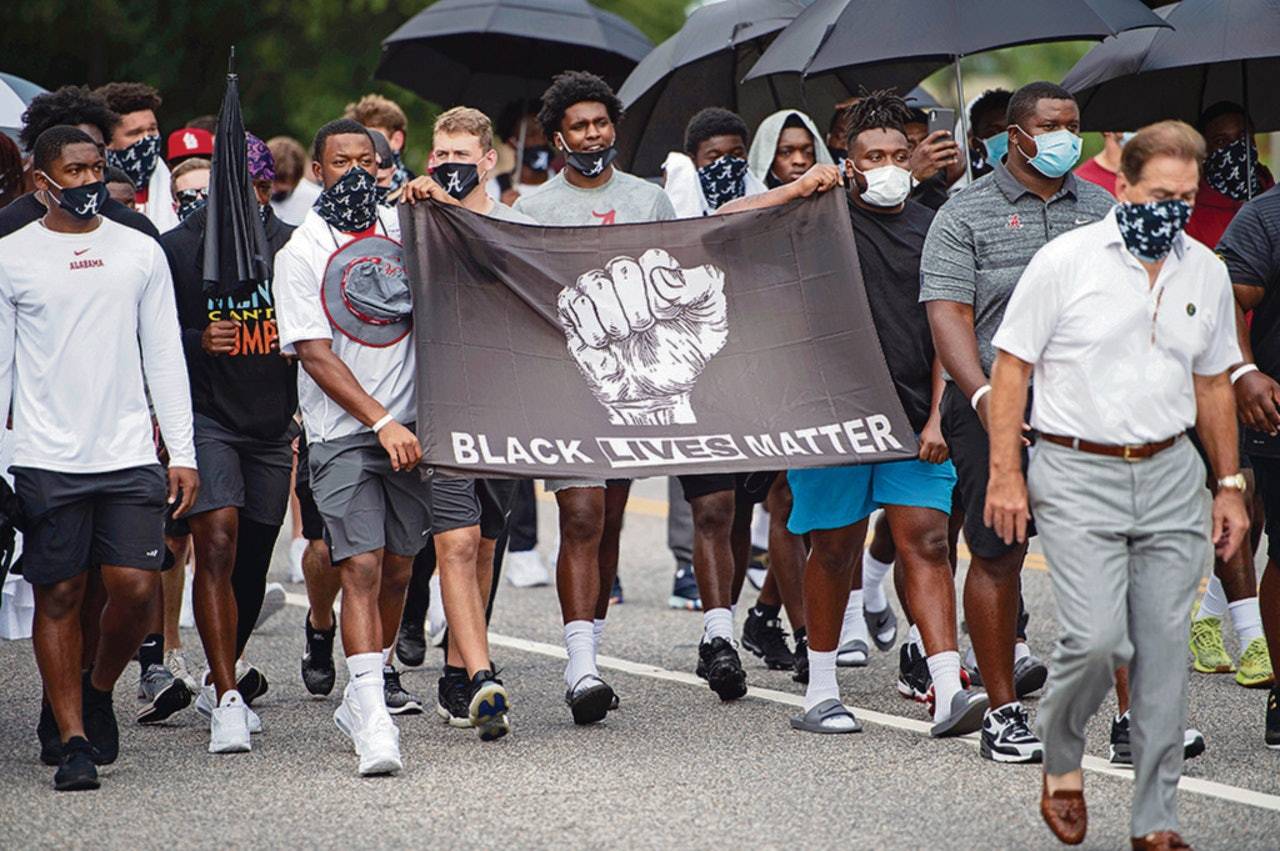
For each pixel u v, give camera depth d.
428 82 36.34
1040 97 18.91
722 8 30.17
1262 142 69.00
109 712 19.47
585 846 16.23
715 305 20.80
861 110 20.53
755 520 32.06
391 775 18.86
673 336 20.70
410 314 19.78
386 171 25.44
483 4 34.28
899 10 22.59
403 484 19.72
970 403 18.97
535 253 20.62
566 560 21.44
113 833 16.78
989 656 19.22
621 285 20.69
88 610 19.94
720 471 20.08
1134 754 15.67
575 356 20.53
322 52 55.69
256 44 55.06
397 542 19.80
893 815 17.11
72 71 54.25
